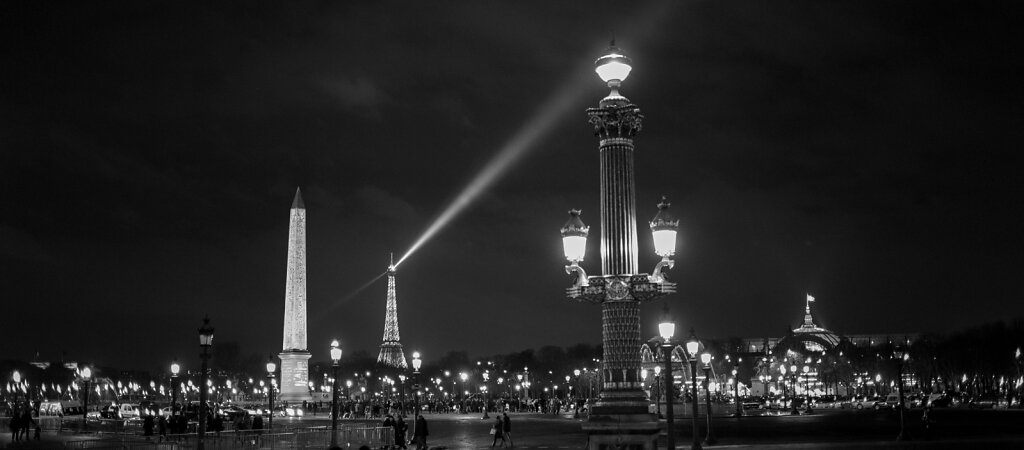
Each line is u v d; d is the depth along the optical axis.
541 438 78.38
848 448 57.09
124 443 52.25
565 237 29.33
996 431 76.75
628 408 28.12
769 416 127.12
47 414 128.25
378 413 142.25
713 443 63.81
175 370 73.69
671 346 35.78
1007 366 171.38
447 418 137.38
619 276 28.55
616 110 29.28
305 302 166.75
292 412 146.25
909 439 65.38
